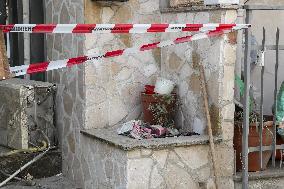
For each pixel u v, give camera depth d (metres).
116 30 4.51
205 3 5.68
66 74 6.59
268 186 5.78
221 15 5.49
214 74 5.62
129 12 6.34
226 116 5.62
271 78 6.79
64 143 6.74
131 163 5.36
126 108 6.45
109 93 6.33
